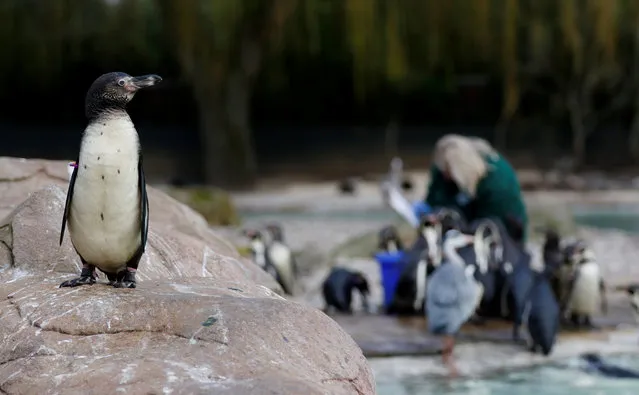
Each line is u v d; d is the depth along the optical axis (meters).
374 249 15.38
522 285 9.58
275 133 40.88
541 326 8.62
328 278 10.81
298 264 14.63
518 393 7.23
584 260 9.93
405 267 10.37
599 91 39.19
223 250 6.07
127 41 36.44
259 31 29.00
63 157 38.91
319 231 18.77
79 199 3.79
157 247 5.25
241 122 30.58
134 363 3.38
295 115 41.94
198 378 3.28
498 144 40.31
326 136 40.56
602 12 26.64
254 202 26.56
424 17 25.34
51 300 3.84
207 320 3.65
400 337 9.28
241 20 27.84
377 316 10.53
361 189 32.03
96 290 3.93
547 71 36.44
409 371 8.01
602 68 35.28
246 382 3.21
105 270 4.04
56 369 3.43
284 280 11.45
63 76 38.69
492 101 40.88
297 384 3.20
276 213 23.91
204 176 32.03
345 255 15.27
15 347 3.58
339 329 3.99
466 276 8.45
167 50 37.25
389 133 40.53
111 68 38.44
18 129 39.94
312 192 30.61
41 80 38.31
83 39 35.28
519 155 39.12
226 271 5.40
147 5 35.28
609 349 8.92
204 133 30.69
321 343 3.76
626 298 11.55
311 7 27.83
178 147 38.28
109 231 3.82
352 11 24.62
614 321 10.29
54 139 39.78
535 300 8.79
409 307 10.47
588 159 38.50
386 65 27.50
